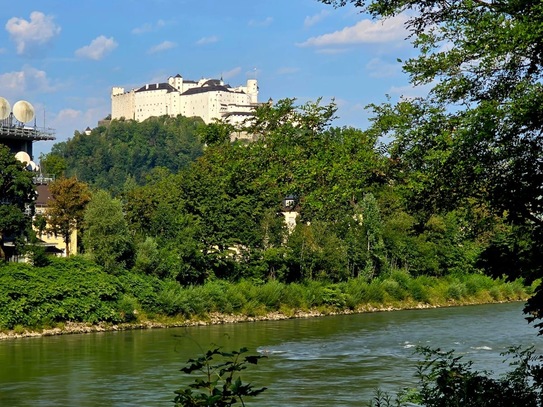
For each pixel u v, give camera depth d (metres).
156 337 68.00
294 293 92.25
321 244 100.44
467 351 54.59
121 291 79.88
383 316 88.31
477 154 16.86
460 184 18.05
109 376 45.16
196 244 90.25
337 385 41.50
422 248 105.38
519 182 15.23
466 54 17.73
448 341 61.56
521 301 108.44
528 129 15.98
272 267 98.56
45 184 115.00
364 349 57.47
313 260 99.44
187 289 84.50
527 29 15.64
